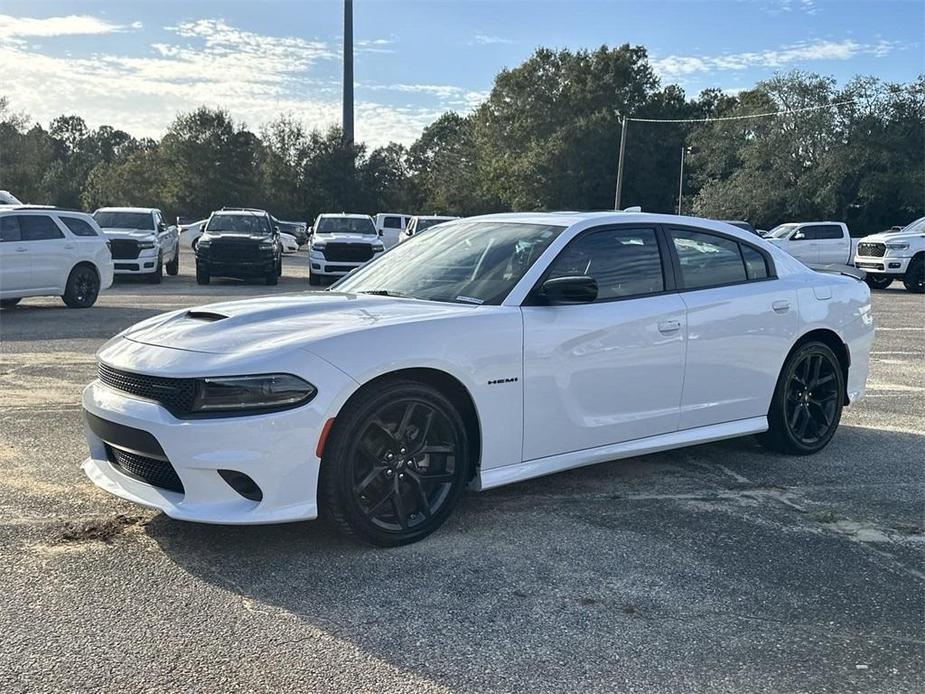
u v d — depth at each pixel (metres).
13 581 3.45
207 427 3.47
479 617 3.23
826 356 5.61
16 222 13.17
